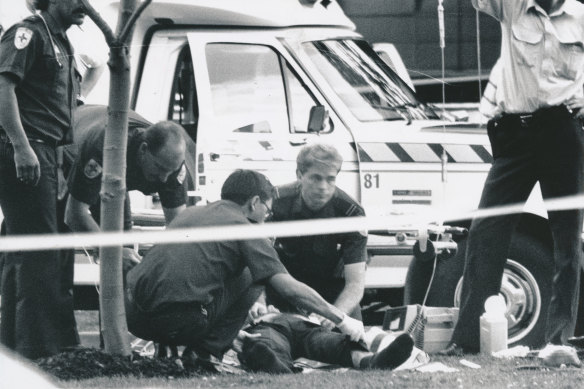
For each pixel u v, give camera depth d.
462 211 31.41
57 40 26.12
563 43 26.75
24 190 25.67
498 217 27.42
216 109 33.06
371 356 24.45
